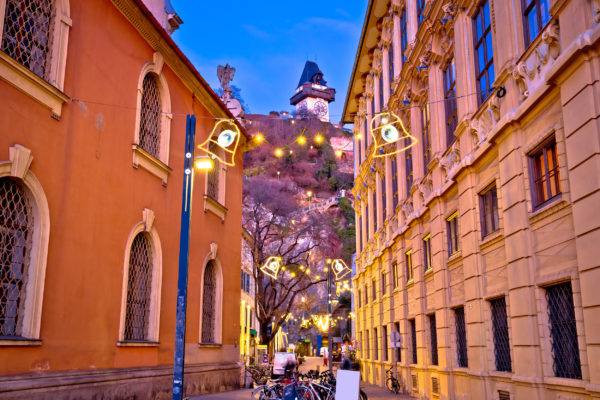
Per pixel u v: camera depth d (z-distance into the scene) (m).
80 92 11.29
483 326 12.30
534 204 9.97
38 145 9.85
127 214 12.94
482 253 12.55
